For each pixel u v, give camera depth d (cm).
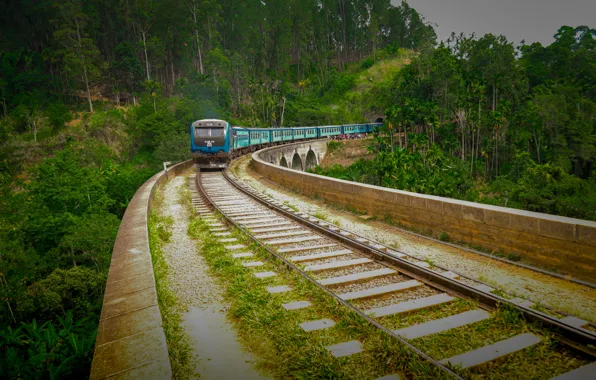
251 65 11388
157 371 343
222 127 2580
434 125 6419
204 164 2638
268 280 610
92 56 7969
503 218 701
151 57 9275
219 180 2109
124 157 5784
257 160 2489
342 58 16025
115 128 6153
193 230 977
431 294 553
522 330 435
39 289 1848
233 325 488
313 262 701
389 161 4581
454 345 410
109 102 7975
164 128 6128
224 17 11531
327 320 477
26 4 9319
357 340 429
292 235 901
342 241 827
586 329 418
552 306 486
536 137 5950
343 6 16075
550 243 623
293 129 6081
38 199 2750
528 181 4097
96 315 1647
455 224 811
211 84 8444
